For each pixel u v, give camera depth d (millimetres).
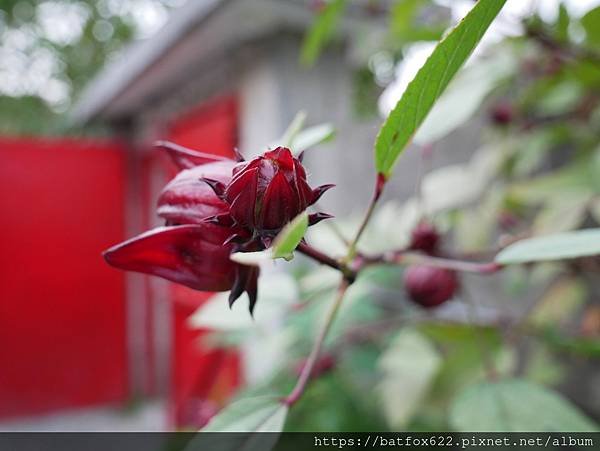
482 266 172
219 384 489
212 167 134
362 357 392
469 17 110
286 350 352
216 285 133
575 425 165
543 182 329
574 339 279
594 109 340
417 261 180
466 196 347
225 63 571
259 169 117
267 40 501
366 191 535
